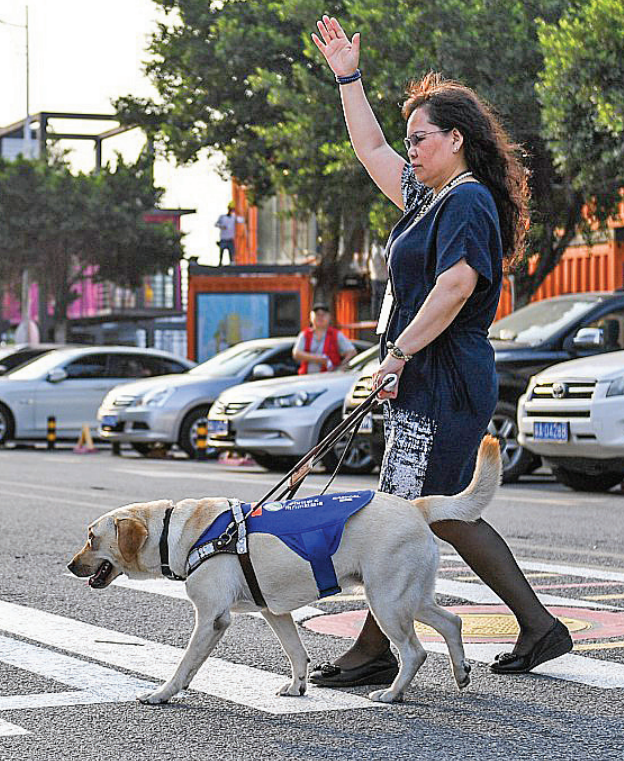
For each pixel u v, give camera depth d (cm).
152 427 2430
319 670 647
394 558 594
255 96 4050
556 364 1752
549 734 557
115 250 6303
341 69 746
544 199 2839
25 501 1548
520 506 1490
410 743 543
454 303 639
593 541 1186
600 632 774
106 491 1683
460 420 653
